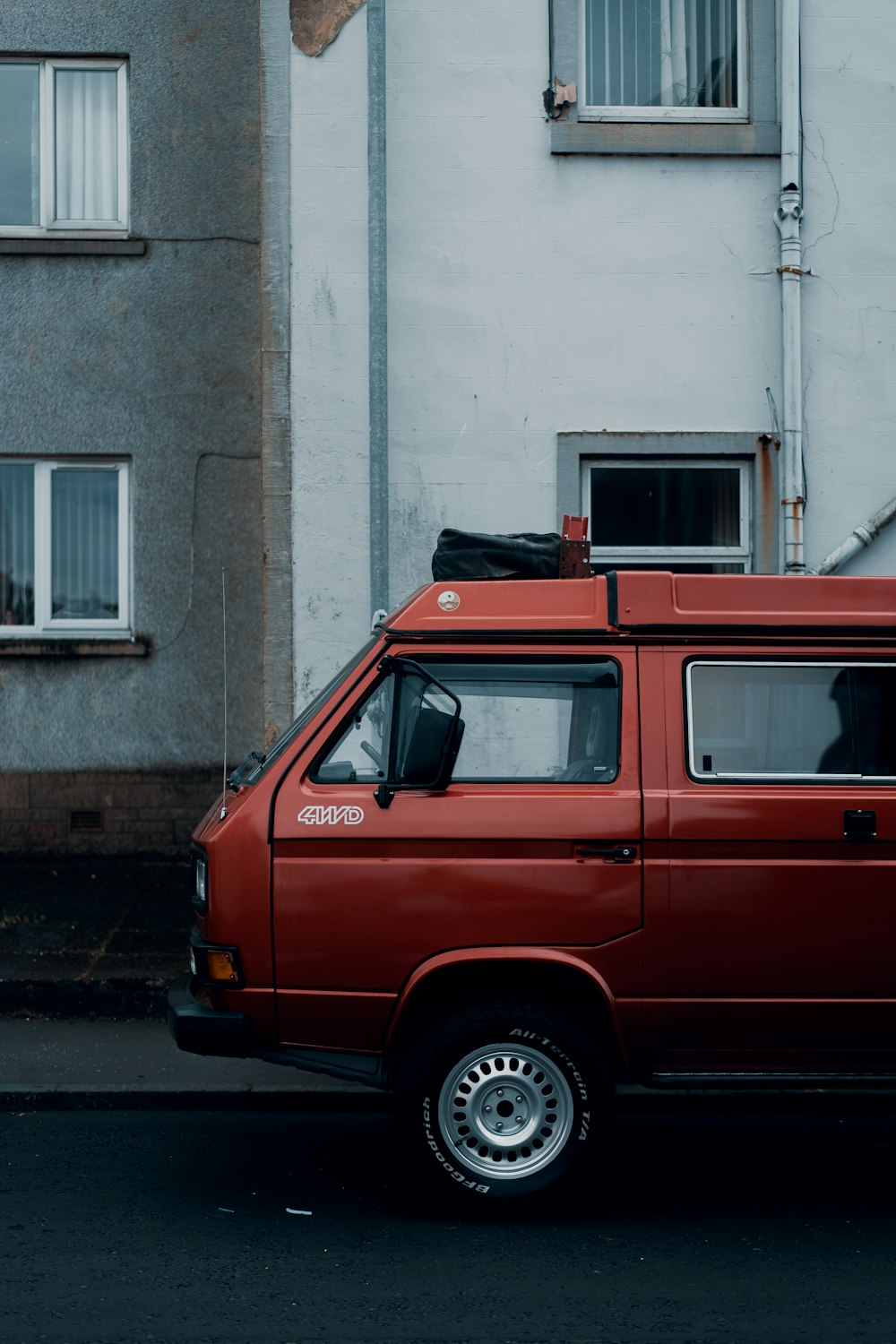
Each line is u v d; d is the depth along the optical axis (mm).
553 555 6031
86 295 10781
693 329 9984
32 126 10938
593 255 9953
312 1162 5777
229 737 10906
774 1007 5105
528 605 5371
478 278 9930
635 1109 6516
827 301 9977
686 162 9977
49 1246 4801
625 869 5090
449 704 5297
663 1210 5262
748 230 10000
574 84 9922
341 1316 4238
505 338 9938
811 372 9984
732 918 5102
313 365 9828
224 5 10789
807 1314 4312
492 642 5328
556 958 5043
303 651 9867
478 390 9938
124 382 10820
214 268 10836
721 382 10000
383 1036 5109
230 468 10891
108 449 10836
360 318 9828
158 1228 4992
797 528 9898
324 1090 6578
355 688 5285
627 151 9922
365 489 9859
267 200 9805
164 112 10789
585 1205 5309
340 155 9797
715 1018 5113
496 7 9922
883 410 10008
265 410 9828
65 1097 6543
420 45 9891
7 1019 7742
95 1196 5328
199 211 10812
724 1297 4426
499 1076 5070
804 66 9977
